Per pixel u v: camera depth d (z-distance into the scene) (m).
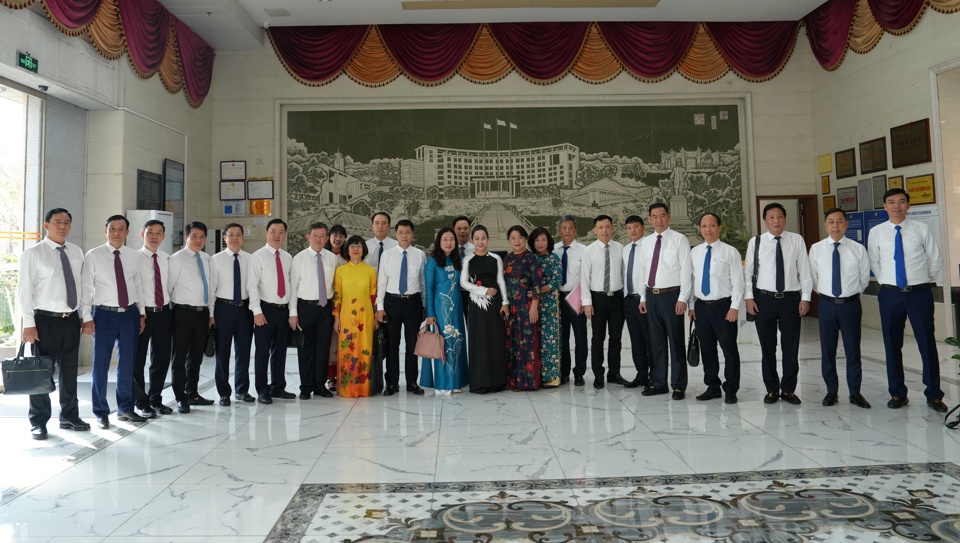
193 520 2.83
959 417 4.18
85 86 6.86
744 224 10.49
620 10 9.87
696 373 6.38
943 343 7.91
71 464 3.66
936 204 8.03
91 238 7.45
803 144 10.55
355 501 3.03
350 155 10.41
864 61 9.27
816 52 10.16
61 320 4.38
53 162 6.89
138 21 7.71
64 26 6.33
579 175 10.50
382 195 10.43
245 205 10.27
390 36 10.20
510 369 5.64
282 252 5.40
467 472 3.43
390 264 5.50
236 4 9.02
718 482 3.21
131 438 4.21
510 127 10.47
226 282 5.18
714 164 10.54
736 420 4.45
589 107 10.52
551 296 5.72
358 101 10.35
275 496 3.11
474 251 5.59
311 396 5.49
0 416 4.92
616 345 5.81
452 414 4.77
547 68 10.27
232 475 3.44
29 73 6.00
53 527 2.76
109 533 2.69
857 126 9.45
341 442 4.06
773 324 4.95
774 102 10.53
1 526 2.78
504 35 10.23
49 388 4.13
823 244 4.88
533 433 4.21
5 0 5.59
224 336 5.16
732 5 9.78
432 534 2.65
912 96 8.38
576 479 3.29
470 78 10.31
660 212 5.23
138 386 4.86
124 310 4.62
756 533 2.60
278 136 10.30
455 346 5.46
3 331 6.25
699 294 5.05
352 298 5.45
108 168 7.50
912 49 8.38
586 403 5.08
